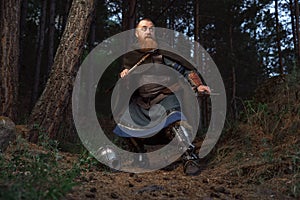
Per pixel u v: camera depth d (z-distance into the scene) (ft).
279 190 10.89
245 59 83.51
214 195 10.11
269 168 12.28
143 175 12.78
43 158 11.28
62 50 18.12
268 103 18.07
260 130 16.17
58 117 17.71
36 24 66.64
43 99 17.72
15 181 8.90
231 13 73.72
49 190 8.04
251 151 14.61
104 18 68.54
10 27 19.54
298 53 56.70
